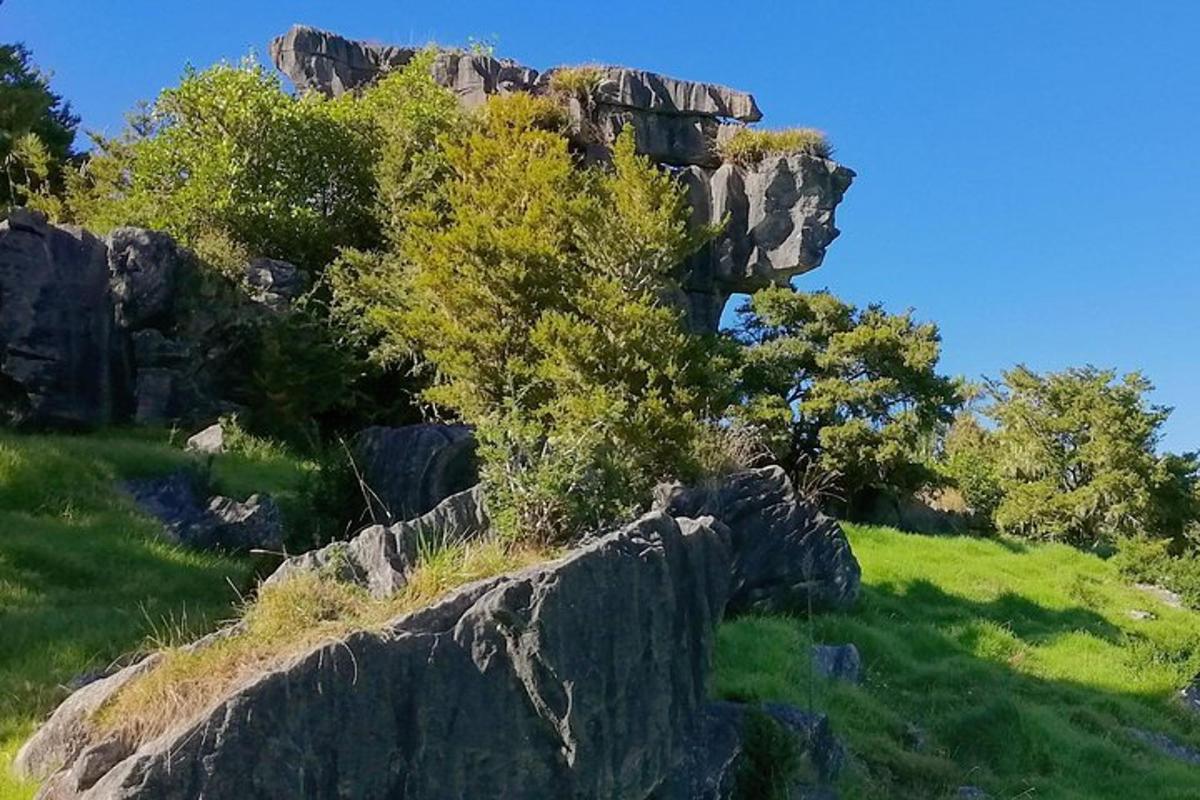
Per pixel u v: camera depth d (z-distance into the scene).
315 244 26.12
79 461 14.73
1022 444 33.16
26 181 29.30
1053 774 11.34
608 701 5.93
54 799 5.52
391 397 23.34
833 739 8.54
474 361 19.80
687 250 20.92
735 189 32.56
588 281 19.89
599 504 7.27
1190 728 14.59
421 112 27.97
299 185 26.73
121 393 19.34
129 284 19.70
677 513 13.90
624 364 18.09
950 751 11.34
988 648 15.38
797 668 11.51
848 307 28.12
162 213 24.61
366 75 35.22
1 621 9.49
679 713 6.42
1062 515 31.16
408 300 22.20
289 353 20.67
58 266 18.77
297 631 5.91
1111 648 16.80
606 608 6.03
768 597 14.51
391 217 25.59
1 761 6.59
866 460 26.55
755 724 7.46
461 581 6.26
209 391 20.36
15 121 27.98
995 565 21.78
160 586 11.44
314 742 5.26
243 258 22.83
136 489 14.88
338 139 27.61
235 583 11.55
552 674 5.74
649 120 32.97
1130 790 11.24
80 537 12.55
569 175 22.72
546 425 17.48
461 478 13.01
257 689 5.22
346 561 6.93
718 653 11.27
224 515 14.03
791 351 27.53
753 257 32.16
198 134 26.41
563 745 5.77
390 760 5.42
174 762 4.98
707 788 6.81
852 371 27.70
